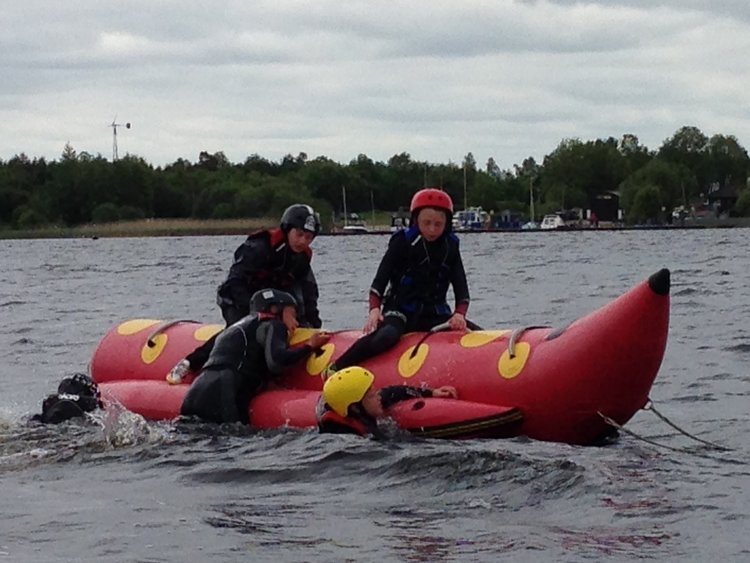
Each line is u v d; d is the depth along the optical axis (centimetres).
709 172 11012
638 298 766
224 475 709
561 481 655
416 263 868
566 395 785
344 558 530
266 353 886
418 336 865
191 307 2159
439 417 790
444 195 861
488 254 4362
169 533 575
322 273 3206
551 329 831
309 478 692
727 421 888
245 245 958
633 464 709
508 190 10481
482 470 681
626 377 778
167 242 6806
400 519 595
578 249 4725
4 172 8956
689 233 7212
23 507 637
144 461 759
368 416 808
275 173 9925
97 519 605
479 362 823
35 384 1204
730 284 2397
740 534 554
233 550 544
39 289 2800
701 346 1329
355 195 9100
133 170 8719
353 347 867
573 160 10294
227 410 874
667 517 584
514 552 534
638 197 9281
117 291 2661
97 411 904
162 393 926
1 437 834
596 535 556
